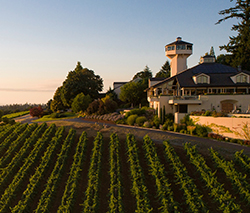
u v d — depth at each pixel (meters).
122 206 18.52
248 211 17.73
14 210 18.73
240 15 57.00
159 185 19.59
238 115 30.25
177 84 42.62
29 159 25.73
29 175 23.94
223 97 36.88
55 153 27.62
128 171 23.27
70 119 47.75
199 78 39.75
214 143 27.44
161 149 26.42
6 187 22.70
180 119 36.03
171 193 18.67
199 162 22.42
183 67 52.97
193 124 33.91
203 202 18.03
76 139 31.06
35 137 31.55
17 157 26.52
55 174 23.00
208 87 39.25
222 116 30.89
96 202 18.97
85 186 21.89
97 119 45.44
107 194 20.70
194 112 35.09
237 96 36.69
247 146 26.47
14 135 32.75
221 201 17.94
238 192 19.23
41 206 18.95
